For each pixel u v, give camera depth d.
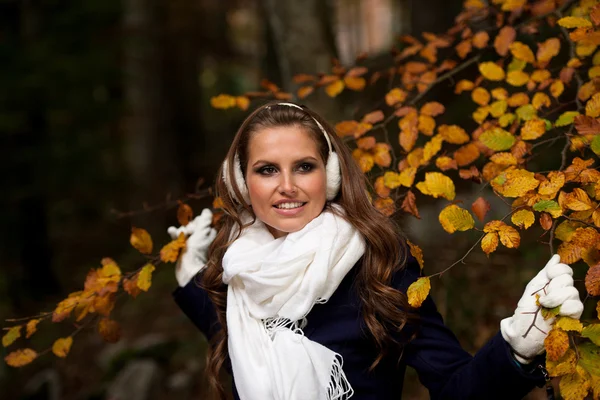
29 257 6.53
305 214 1.71
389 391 1.72
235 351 1.70
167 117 10.77
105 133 8.59
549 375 1.40
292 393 1.60
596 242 1.44
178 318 5.38
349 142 2.49
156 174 10.52
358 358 1.69
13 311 6.10
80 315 2.10
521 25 2.29
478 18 2.58
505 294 3.40
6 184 6.46
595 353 1.39
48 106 6.80
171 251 2.09
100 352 5.00
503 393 1.46
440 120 4.30
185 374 4.32
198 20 11.40
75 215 8.86
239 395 1.68
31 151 6.53
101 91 7.78
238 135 1.78
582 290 2.79
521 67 2.14
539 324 1.39
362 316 1.69
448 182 1.77
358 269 1.74
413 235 4.00
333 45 4.79
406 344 1.68
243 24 14.73
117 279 2.10
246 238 1.83
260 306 1.71
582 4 2.03
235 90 13.98
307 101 4.38
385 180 2.06
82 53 7.57
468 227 1.58
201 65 13.02
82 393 4.29
